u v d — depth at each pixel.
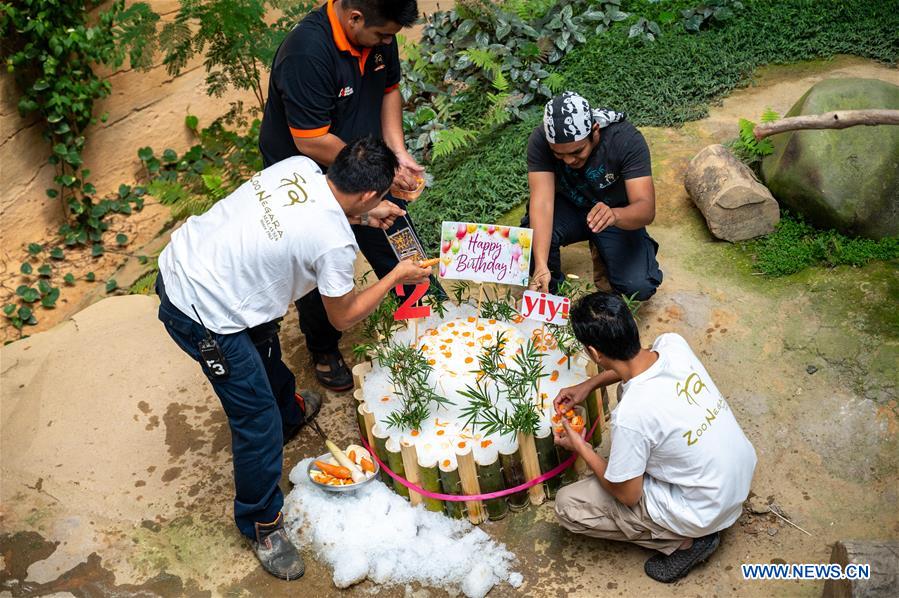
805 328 4.05
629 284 4.18
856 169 4.34
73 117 6.29
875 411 3.64
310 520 3.54
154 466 3.94
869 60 6.00
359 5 3.32
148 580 3.44
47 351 4.62
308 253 2.90
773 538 3.30
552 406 3.50
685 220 4.91
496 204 5.24
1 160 6.04
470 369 3.65
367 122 3.83
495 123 6.04
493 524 3.48
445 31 6.78
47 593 3.41
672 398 2.89
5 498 3.83
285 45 3.52
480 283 3.84
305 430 4.05
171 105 6.93
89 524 3.69
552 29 6.51
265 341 3.35
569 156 3.79
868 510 3.34
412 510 3.50
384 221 3.55
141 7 5.71
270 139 3.85
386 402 3.64
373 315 3.80
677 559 3.14
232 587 3.38
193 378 4.37
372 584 3.31
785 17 6.32
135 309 4.89
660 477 3.02
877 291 4.11
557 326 3.72
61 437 4.11
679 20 6.55
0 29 5.71
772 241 4.53
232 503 3.73
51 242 6.41
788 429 3.68
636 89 5.93
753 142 4.88
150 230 6.54
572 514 3.21
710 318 4.22
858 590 2.65
